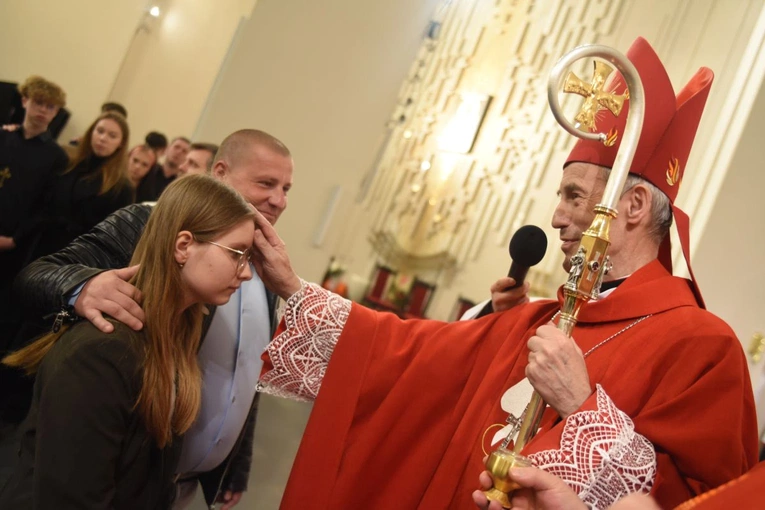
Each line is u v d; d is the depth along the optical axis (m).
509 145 7.63
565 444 1.43
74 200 3.27
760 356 3.94
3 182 3.21
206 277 1.54
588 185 1.76
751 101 3.97
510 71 7.81
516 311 1.94
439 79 8.64
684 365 1.55
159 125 6.51
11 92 4.88
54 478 1.34
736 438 1.44
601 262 1.47
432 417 1.84
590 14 6.81
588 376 1.49
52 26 6.58
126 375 1.44
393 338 1.92
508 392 1.73
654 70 1.79
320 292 1.89
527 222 7.21
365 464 1.80
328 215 5.59
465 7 8.59
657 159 1.76
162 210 1.58
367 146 5.75
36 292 1.62
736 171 3.95
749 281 3.96
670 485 1.44
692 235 4.00
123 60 6.85
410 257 8.28
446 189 8.20
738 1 4.78
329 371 1.83
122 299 1.50
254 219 1.69
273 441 4.63
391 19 5.65
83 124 6.71
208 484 2.07
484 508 1.33
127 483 1.48
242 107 5.08
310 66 5.31
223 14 6.03
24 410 2.88
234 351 1.96
